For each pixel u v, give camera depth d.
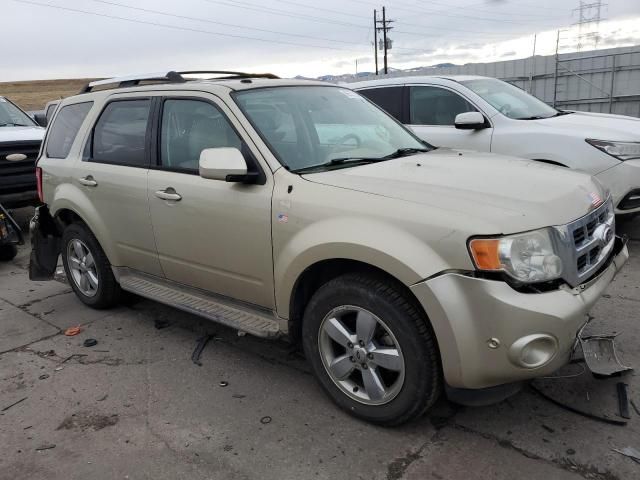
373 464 2.71
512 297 2.46
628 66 17.16
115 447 2.95
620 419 2.91
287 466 2.73
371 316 2.84
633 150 5.60
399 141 4.05
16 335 4.52
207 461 2.80
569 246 2.64
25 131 8.42
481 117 6.10
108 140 4.45
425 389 2.74
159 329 4.47
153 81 4.59
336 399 3.13
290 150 3.41
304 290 3.25
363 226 2.77
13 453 2.95
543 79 19.19
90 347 4.20
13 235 6.55
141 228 4.10
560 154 5.89
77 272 5.05
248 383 3.54
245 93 3.67
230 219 3.39
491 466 2.63
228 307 3.72
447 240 2.54
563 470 2.58
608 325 3.99
